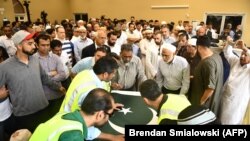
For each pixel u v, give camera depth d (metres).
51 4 12.80
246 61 2.64
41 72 2.39
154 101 1.62
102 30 3.61
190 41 3.04
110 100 1.32
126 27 7.26
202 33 4.73
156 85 1.64
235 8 9.49
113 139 1.55
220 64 2.34
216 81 2.31
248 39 9.55
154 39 3.76
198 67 2.44
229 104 2.79
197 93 2.47
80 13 13.13
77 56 4.04
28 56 2.13
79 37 4.17
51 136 1.16
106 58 1.92
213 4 9.84
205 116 1.20
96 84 1.82
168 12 10.84
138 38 4.28
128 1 11.65
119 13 12.04
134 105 2.10
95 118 1.30
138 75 2.88
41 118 2.37
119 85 2.69
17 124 2.21
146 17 11.45
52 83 2.59
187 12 10.41
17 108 2.13
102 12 12.47
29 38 2.00
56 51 3.00
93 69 1.88
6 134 2.29
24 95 2.10
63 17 13.48
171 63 2.75
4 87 2.03
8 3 10.40
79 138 1.14
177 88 2.82
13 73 2.00
